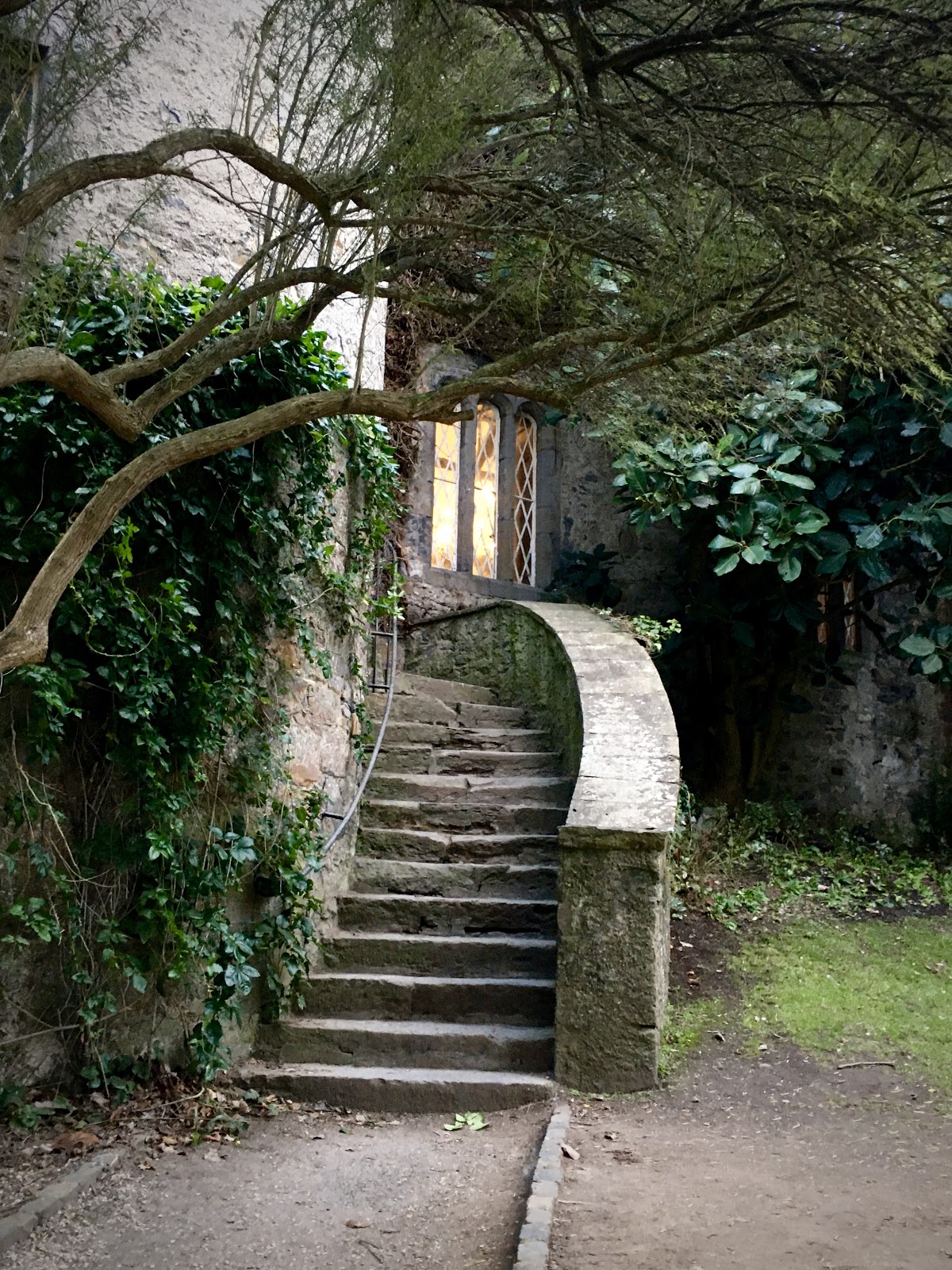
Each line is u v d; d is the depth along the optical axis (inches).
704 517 374.9
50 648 179.2
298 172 133.5
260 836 218.2
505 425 441.4
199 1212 150.3
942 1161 166.1
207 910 195.6
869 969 251.0
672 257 142.1
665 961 219.5
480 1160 170.4
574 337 143.7
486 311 157.5
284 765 231.0
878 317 135.6
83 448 182.9
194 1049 188.9
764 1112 187.9
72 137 169.6
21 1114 171.0
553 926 238.2
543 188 146.7
